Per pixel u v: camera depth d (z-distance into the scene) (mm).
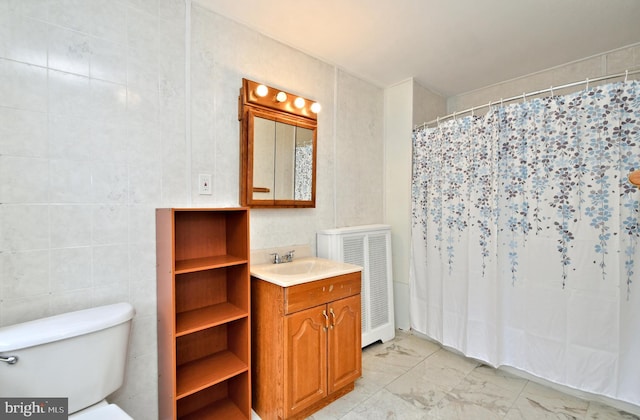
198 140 1701
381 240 2658
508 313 2119
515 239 2072
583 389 1809
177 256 1640
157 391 1553
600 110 1737
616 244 1703
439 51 2256
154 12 1541
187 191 1664
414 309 2744
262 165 1935
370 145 2816
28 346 1018
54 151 1269
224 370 1604
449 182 2422
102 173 1390
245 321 1664
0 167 1154
